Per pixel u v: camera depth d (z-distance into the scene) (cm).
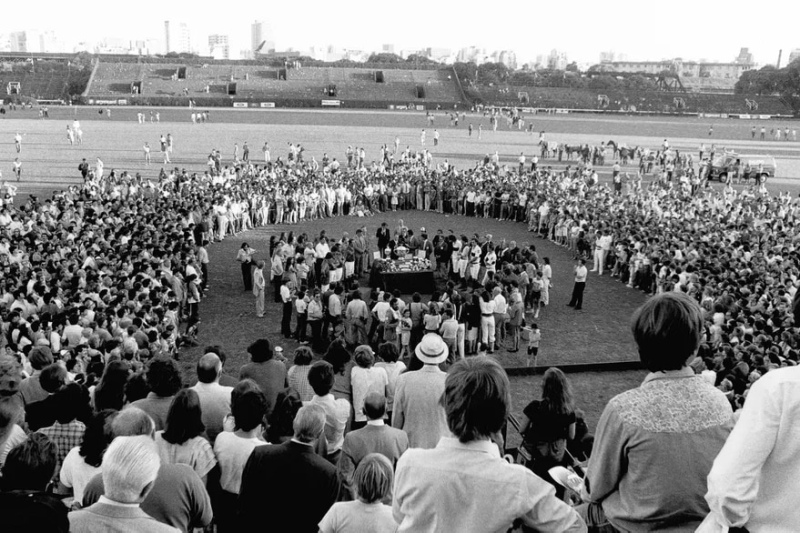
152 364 843
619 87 15900
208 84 13238
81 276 2097
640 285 2939
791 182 6047
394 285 2778
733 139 9112
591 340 2320
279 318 2470
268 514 589
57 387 929
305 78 14050
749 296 2125
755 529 296
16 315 1612
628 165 6662
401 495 363
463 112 12281
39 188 4506
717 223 3622
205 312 2512
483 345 2195
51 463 487
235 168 4772
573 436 858
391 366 1140
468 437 354
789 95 14438
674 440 336
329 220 4284
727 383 1309
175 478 566
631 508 348
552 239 3853
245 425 721
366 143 7319
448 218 4428
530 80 16288
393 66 15362
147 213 3312
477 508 341
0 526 400
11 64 16550
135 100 12031
